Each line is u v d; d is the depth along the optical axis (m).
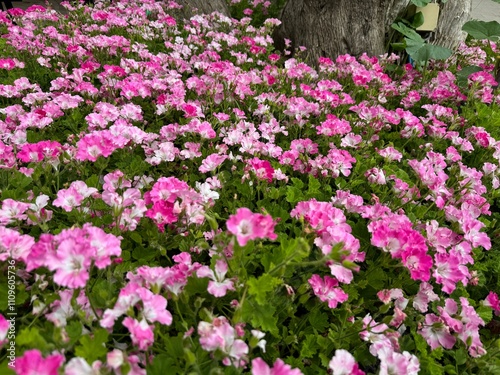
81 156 1.83
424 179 2.17
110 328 1.35
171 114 2.96
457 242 1.95
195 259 1.81
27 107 2.94
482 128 3.00
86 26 4.61
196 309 1.38
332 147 2.57
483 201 2.21
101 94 3.07
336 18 4.53
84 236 1.30
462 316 1.65
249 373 1.32
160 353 1.33
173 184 1.69
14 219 1.63
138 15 4.81
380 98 3.47
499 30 4.23
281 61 4.82
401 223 1.79
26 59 3.71
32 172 1.95
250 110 3.11
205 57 3.85
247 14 5.89
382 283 1.76
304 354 1.49
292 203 2.15
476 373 1.61
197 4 5.57
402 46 4.72
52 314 1.31
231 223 1.27
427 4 4.65
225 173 2.32
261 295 1.32
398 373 1.36
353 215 2.09
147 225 1.75
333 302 1.51
